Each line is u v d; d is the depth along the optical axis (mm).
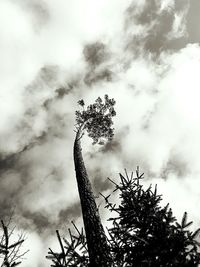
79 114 14289
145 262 4562
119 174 6039
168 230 4707
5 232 4547
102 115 14461
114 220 5441
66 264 4770
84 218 7016
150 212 5230
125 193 5641
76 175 8852
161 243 4625
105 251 5758
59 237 4855
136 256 4754
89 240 6301
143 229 5059
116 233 5164
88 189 7988
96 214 7039
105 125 14555
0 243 4492
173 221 4977
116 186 5914
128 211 5367
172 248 4512
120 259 5020
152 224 5023
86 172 8922
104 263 5562
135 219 5211
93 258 5746
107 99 14711
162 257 4547
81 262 4973
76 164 9305
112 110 14773
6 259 4500
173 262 4379
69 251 4852
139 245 4793
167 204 5148
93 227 6625
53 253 4809
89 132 14391
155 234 4742
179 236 4543
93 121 14273
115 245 5109
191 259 4328
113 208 5750
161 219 4980
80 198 7766
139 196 5590
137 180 5996
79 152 10188
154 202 5398
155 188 5594
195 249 4453
